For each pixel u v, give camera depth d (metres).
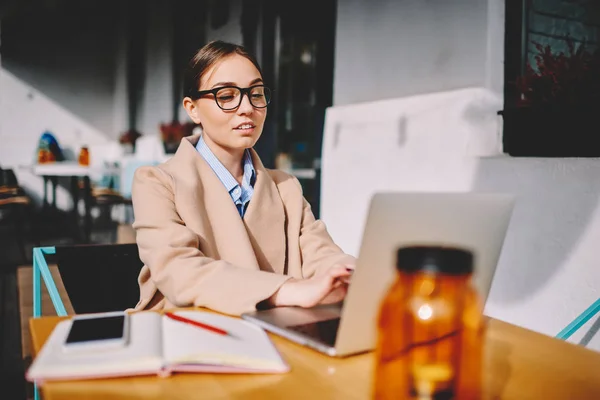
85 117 9.02
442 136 2.51
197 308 1.03
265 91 1.32
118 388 0.65
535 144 2.09
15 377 2.36
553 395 0.68
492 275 0.79
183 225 1.24
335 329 0.87
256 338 0.81
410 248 0.54
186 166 1.32
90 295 1.40
